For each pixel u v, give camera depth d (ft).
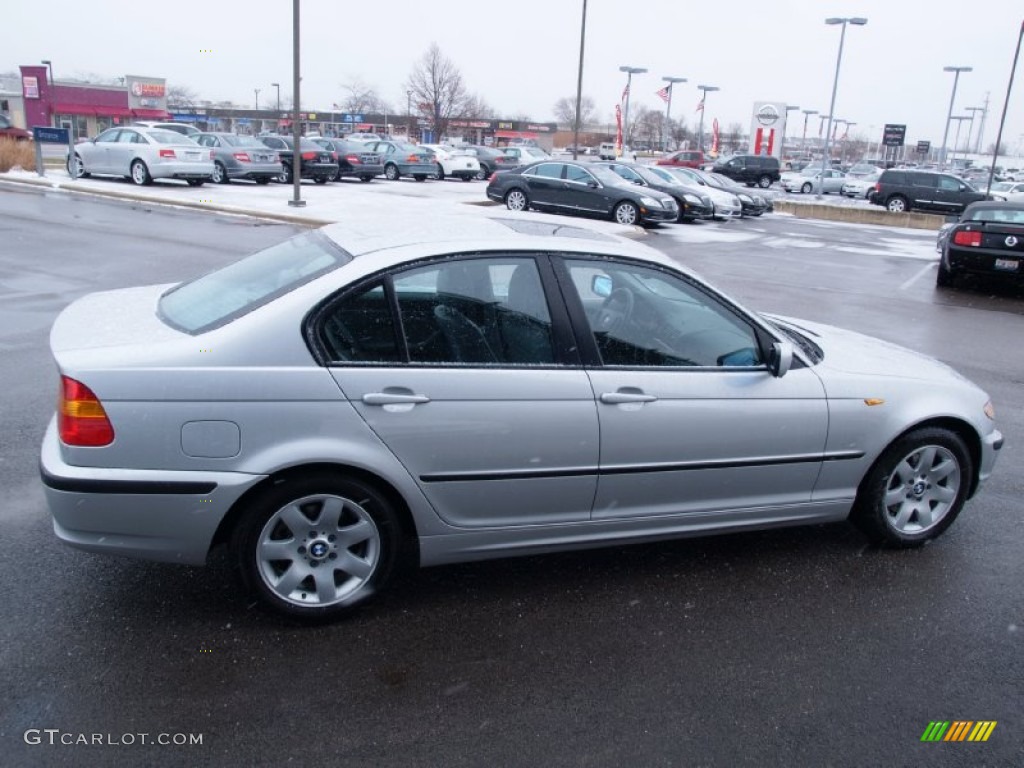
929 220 94.68
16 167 88.07
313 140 99.76
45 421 17.99
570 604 11.98
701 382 11.98
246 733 9.07
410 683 10.04
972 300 41.86
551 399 11.21
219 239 47.96
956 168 294.66
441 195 86.48
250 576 10.75
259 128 261.03
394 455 10.73
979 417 13.80
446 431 10.84
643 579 12.80
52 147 147.33
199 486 10.19
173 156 75.31
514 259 11.50
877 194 110.32
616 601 12.11
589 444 11.46
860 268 52.95
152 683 9.81
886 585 12.82
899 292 43.45
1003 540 14.55
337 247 11.78
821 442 12.78
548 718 9.53
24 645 10.39
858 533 14.71
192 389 10.07
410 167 109.09
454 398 10.82
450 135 256.52
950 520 14.05
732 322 12.55
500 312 11.31
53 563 12.40
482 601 11.98
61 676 9.84
